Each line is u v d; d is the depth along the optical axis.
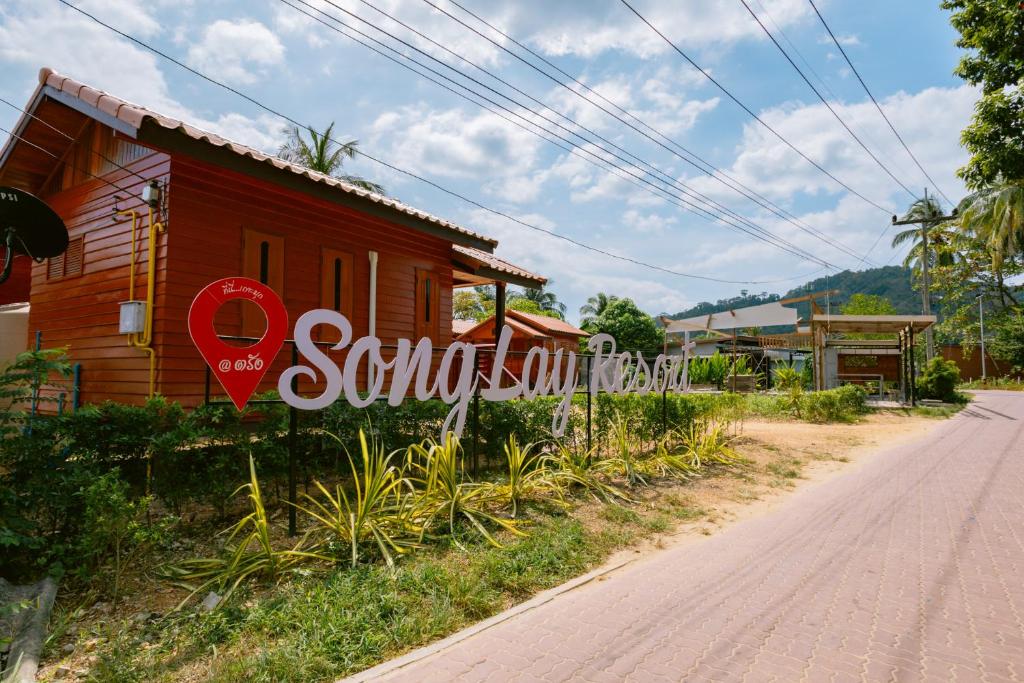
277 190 8.26
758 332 41.88
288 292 8.39
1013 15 12.41
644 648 3.39
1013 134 13.76
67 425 4.37
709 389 27.83
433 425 7.06
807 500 7.27
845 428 14.62
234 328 7.56
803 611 3.93
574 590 4.37
